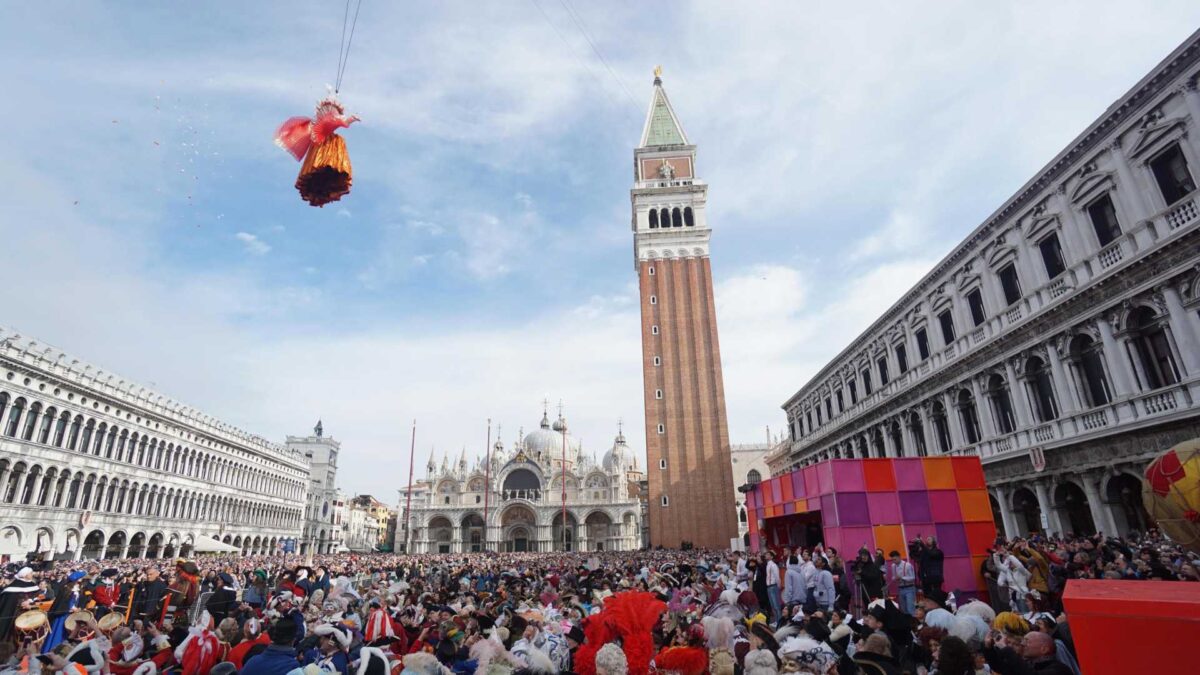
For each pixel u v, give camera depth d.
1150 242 27.19
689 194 95.56
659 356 87.00
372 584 26.84
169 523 75.25
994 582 22.56
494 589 25.75
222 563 50.88
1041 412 34.47
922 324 45.97
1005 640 9.76
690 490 80.56
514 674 8.73
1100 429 29.20
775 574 22.81
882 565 22.34
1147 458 27.02
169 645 13.12
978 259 39.28
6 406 52.66
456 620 14.12
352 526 157.50
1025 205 34.97
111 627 11.95
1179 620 4.32
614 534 117.75
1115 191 29.17
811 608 18.27
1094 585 5.15
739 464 118.88
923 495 25.86
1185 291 25.75
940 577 20.39
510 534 121.25
